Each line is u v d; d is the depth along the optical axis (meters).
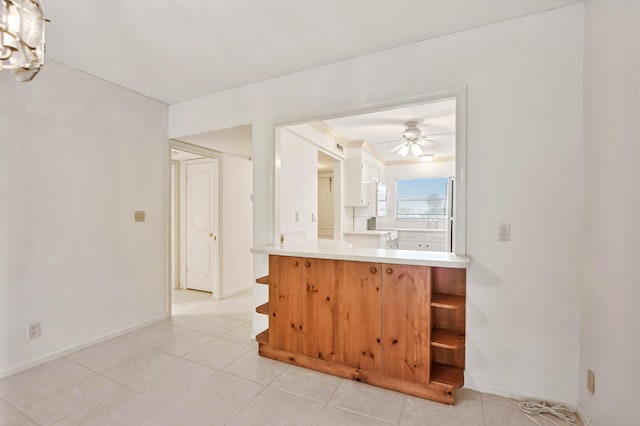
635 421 1.25
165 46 2.22
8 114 2.19
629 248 1.31
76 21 1.91
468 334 2.03
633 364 1.27
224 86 2.89
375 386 2.09
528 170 1.88
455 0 1.74
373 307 2.10
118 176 2.90
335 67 2.44
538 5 1.78
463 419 1.74
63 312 2.49
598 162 1.59
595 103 1.62
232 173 4.42
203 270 4.59
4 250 2.17
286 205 3.20
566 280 1.80
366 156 5.22
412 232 6.21
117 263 2.90
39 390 2.00
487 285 1.98
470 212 2.01
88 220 2.67
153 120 3.21
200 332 3.01
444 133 4.31
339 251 2.28
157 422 1.71
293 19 1.91
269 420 1.73
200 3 1.76
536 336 1.87
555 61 1.81
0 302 2.15
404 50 2.20
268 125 2.74
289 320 2.39
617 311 1.39
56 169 2.45
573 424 1.69
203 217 4.55
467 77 2.02
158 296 3.29
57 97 2.45
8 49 1.06
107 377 2.17
